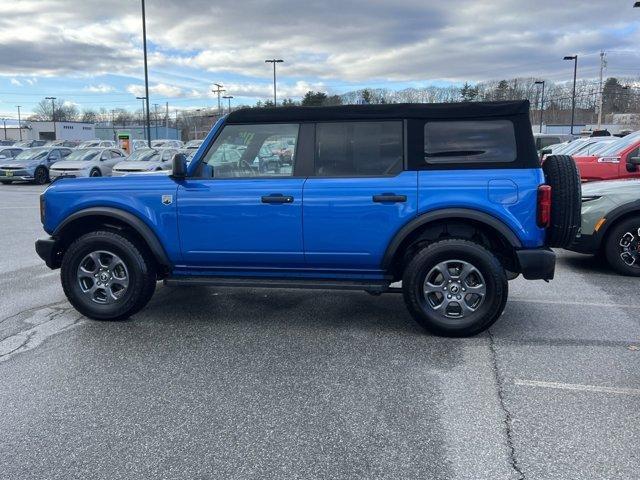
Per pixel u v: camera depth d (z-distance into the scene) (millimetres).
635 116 61438
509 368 4023
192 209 4801
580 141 13281
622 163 9352
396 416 3334
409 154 4555
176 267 5012
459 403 3492
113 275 5070
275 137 4781
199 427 3227
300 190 4629
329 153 4695
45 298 5973
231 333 4844
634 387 3701
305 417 3332
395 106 4582
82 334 4828
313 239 4656
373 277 4773
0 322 5148
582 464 2820
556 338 4641
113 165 24062
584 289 6289
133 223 4887
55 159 24891
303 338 4703
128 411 3426
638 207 6711
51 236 5168
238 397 3605
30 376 3951
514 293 6125
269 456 2922
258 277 4930
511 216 4391
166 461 2885
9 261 8008
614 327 4914
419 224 4484
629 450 2941
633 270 6902
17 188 21969
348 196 4555
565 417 3301
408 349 4426
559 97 63688
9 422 3301
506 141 4465
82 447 3023
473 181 4426
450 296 4586
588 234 6965
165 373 3996
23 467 2846
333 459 2891
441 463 2848
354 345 4527
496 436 3096
